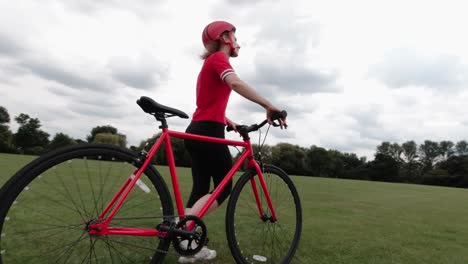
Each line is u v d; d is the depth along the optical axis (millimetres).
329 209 5066
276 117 1992
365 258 2564
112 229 1679
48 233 1943
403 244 3055
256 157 2307
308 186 9906
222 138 2129
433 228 3947
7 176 5332
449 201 7723
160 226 1822
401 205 6211
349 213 4773
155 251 1831
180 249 1883
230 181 2230
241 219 2609
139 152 1797
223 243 2664
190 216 1910
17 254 1710
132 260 2033
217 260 2270
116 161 1717
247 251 2482
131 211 1769
